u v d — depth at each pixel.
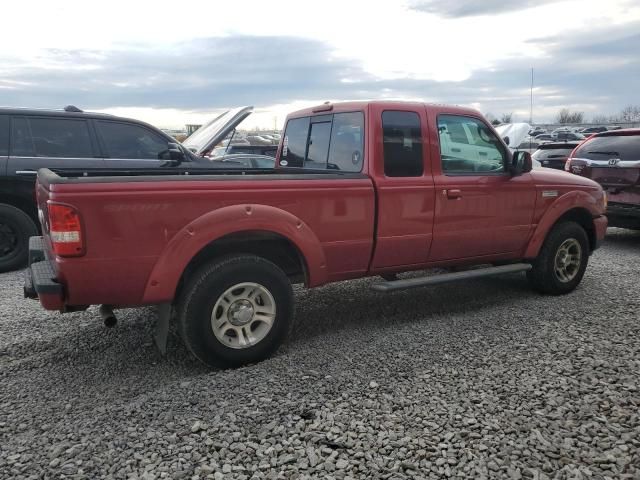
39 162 6.64
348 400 3.22
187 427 2.94
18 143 6.62
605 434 2.84
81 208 3.23
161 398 3.27
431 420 2.99
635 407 3.10
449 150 4.68
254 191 3.71
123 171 4.62
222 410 3.12
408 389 3.36
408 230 4.43
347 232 4.14
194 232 3.50
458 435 2.84
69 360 3.96
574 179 5.61
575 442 2.77
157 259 3.45
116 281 3.38
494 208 4.92
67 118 6.84
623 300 5.29
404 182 4.37
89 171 4.43
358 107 4.40
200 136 9.14
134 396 3.39
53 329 4.57
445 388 3.37
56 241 3.23
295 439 2.80
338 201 4.05
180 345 4.26
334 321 4.78
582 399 3.20
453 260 4.86
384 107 4.34
